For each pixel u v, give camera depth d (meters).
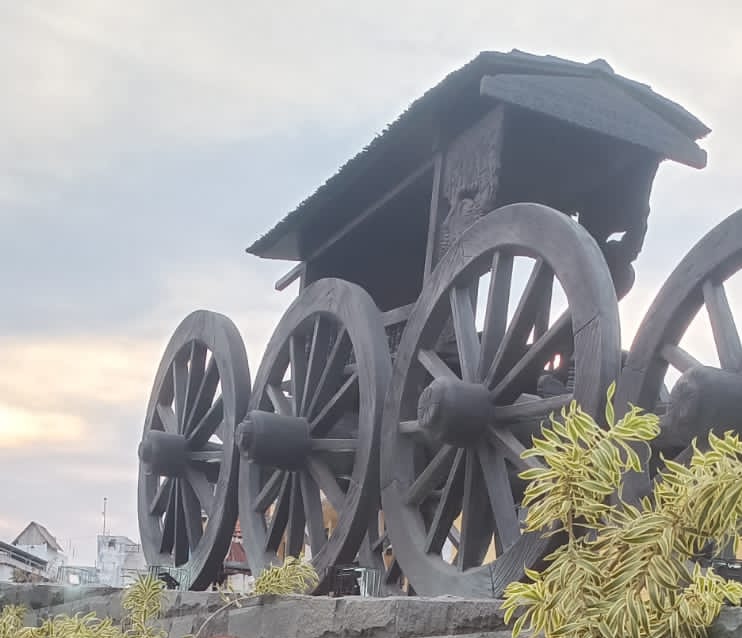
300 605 4.79
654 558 2.25
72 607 7.50
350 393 7.61
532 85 6.68
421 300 6.56
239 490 8.59
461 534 5.77
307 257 9.77
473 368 6.00
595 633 2.27
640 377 5.12
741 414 4.50
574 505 2.41
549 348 5.50
